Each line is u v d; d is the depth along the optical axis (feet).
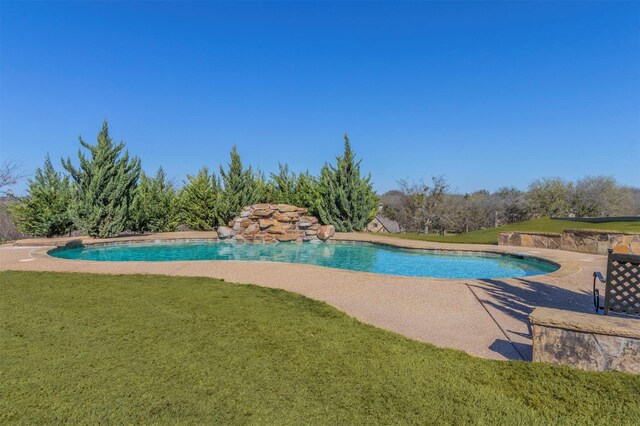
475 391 11.80
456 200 149.89
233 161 79.15
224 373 12.80
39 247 49.21
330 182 79.10
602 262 38.45
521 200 147.74
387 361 14.02
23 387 11.62
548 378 12.40
